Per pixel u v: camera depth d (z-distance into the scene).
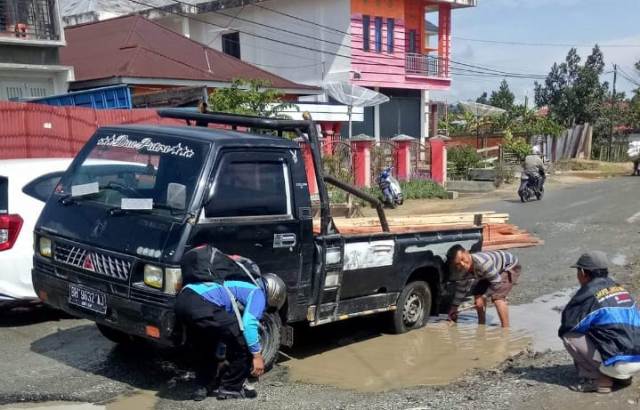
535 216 16.69
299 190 5.65
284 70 29.53
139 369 5.60
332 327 7.37
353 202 16.34
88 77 18.34
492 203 20.17
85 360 5.79
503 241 12.23
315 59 28.62
